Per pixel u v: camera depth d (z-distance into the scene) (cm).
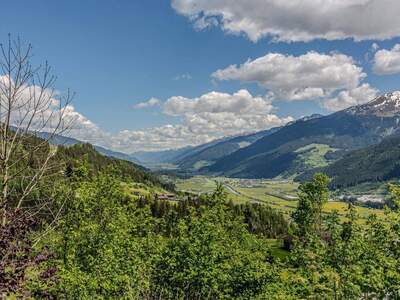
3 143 1480
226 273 4075
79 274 2806
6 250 1300
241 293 4094
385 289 2436
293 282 3142
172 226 4641
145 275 3675
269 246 4891
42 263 1584
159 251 4000
